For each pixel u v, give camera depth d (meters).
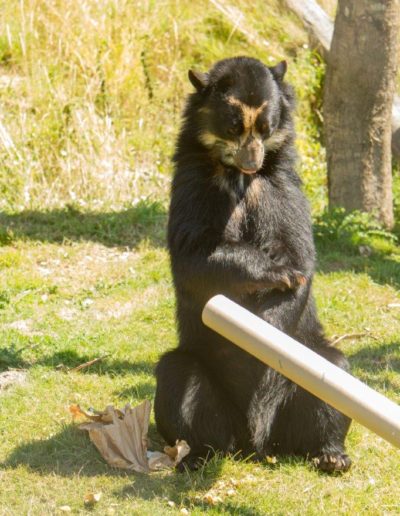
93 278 15.52
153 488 8.84
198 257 9.23
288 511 8.45
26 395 10.99
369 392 6.78
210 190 9.59
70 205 18.09
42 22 22.52
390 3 17.00
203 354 9.63
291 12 23.55
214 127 9.62
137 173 19.78
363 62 17.12
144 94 21.91
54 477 9.04
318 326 10.26
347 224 17.25
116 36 22.48
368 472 9.30
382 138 17.77
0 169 18.94
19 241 16.58
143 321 13.85
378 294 15.10
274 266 9.10
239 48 23.97
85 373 11.83
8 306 14.16
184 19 24.03
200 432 9.30
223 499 8.65
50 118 20.08
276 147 9.92
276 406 9.62
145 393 11.12
